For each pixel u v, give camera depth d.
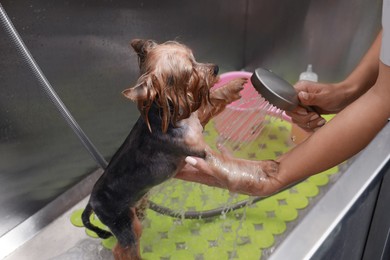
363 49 1.57
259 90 1.02
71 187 1.39
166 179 0.99
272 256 0.58
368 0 1.47
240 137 1.43
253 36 1.77
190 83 0.79
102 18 1.19
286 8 1.62
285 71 1.77
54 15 1.08
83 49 1.18
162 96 0.78
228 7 1.62
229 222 1.30
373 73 1.13
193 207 1.34
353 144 0.81
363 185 0.66
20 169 1.19
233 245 1.23
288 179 0.87
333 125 0.81
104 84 1.29
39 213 1.32
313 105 1.14
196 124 0.93
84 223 1.12
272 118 1.54
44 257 1.25
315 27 1.61
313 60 1.69
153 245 1.24
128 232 1.06
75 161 1.35
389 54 0.72
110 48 1.26
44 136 1.21
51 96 1.02
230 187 0.90
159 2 1.34
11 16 0.99
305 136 1.45
